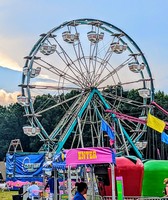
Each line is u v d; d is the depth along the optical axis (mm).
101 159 16594
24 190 30422
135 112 73812
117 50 42469
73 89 41156
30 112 41062
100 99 41281
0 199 42219
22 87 39469
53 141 39062
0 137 110812
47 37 40125
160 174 21406
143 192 21453
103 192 20922
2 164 82562
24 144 108250
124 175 20922
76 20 41719
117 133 40781
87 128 76562
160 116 74688
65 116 40062
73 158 16844
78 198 12977
